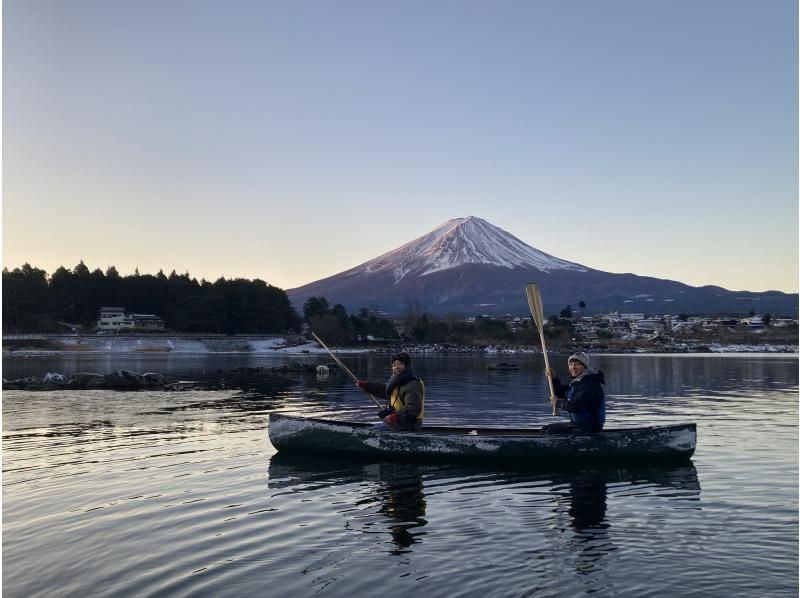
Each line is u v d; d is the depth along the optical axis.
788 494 7.88
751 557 5.62
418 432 10.87
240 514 7.18
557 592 4.92
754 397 22.34
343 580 5.21
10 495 8.08
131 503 7.66
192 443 12.02
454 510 7.30
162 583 5.20
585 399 10.14
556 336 146.88
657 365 56.34
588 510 7.23
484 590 4.97
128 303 150.62
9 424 14.80
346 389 26.25
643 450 9.90
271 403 20.08
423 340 137.00
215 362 65.56
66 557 5.81
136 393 23.75
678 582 5.08
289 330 147.62
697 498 7.71
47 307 133.75
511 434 11.09
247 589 5.06
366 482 8.76
